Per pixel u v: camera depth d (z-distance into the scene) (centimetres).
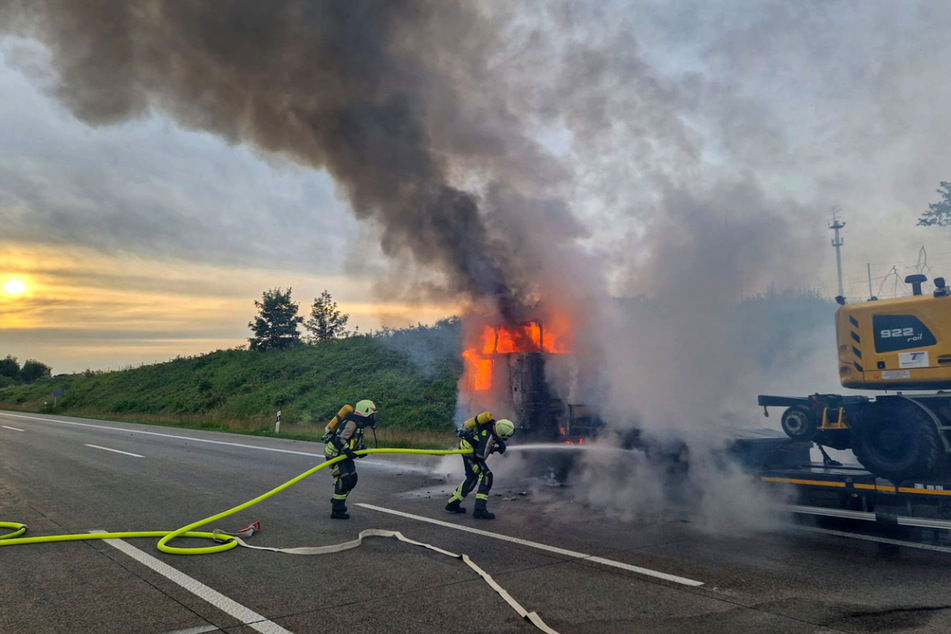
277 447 1534
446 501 815
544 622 389
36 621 394
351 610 411
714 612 406
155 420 2733
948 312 595
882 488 590
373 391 2373
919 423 588
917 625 382
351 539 608
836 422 652
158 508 764
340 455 700
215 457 1312
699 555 545
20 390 5316
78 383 4706
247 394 2917
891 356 630
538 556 543
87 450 1441
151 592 449
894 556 540
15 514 727
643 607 416
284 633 373
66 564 520
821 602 424
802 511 649
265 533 635
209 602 427
